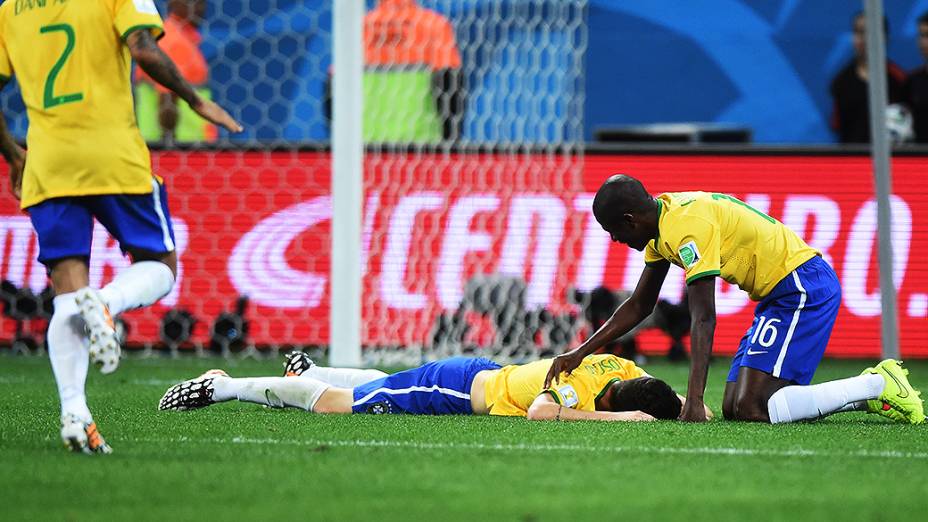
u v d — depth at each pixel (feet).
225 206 113.09
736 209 60.70
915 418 58.90
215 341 112.27
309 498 37.01
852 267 112.37
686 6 153.48
